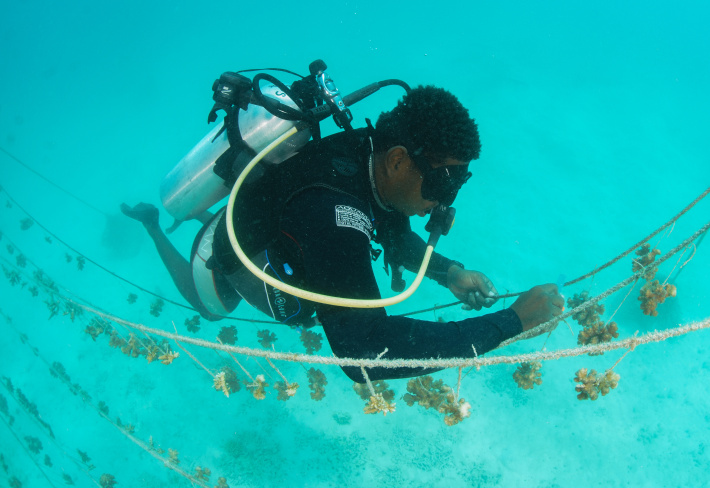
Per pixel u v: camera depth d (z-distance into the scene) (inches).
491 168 422.3
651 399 270.1
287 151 71.9
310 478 264.7
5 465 338.6
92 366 349.7
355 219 49.9
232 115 76.0
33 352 380.2
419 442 267.3
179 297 374.9
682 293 300.2
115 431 311.1
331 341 45.8
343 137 63.4
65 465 307.7
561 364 284.0
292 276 63.4
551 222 372.8
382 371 46.3
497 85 581.0
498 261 350.6
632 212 377.1
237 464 274.2
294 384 64.6
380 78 676.7
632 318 298.8
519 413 272.1
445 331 45.2
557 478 253.8
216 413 296.5
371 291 45.8
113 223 458.9
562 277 63.4
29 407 335.0
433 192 57.6
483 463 259.6
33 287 418.3
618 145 451.5
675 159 424.5
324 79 70.5
